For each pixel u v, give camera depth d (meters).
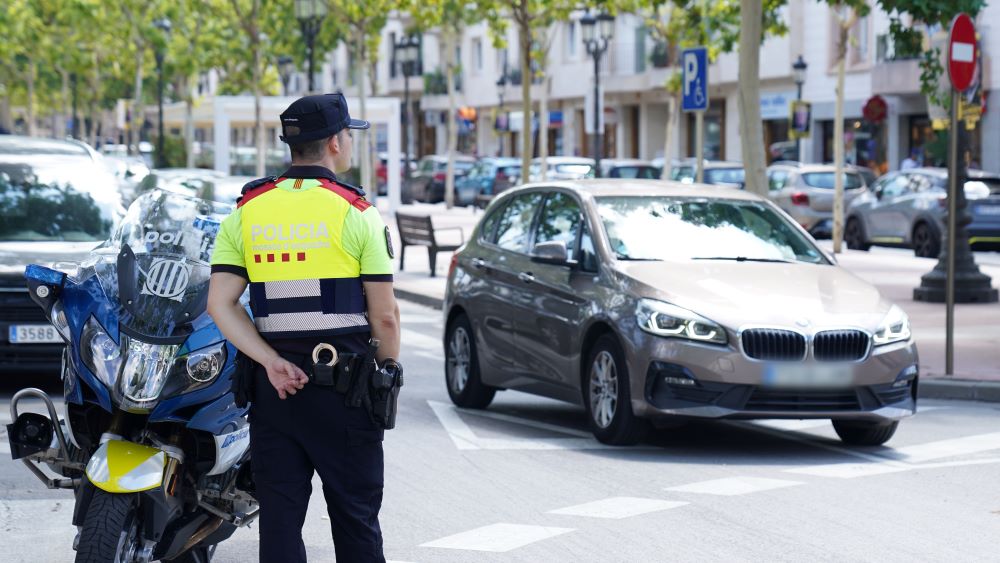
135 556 7.02
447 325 15.54
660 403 12.20
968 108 24.80
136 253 7.55
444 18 60.81
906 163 50.41
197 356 7.12
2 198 16.39
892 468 11.84
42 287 7.42
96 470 6.89
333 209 6.27
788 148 62.59
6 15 74.25
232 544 9.34
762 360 12.04
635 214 13.79
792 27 61.00
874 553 9.01
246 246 6.29
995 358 17.89
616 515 10.07
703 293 12.45
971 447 12.84
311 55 42.59
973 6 21.73
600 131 41.75
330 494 6.30
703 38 31.08
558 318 13.41
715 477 11.42
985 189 35.78
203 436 7.27
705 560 8.86
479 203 61.56
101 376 7.19
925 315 22.95
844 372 12.16
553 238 14.09
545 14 42.19
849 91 58.09
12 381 16.42
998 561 8.82
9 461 11.98
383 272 6.29
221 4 62.06
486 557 8.95
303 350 6.24
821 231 42.12
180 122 63.81
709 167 48.03
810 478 11.38
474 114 80.19
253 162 63.00
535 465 11.91
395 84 97.12
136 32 63.53
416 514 10.10
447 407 15.19
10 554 9.09
